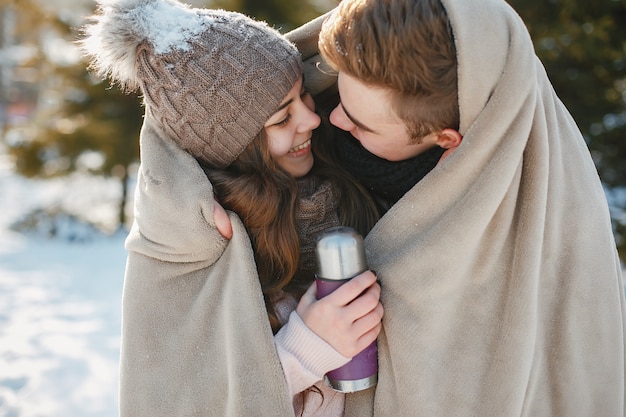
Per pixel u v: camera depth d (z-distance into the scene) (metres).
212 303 1.11
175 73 1.13
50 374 3.30
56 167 7.32
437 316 1.03
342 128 1.16
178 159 1.15
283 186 1.18
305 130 1.20
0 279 5.15
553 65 4.36
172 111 1.14
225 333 1.07
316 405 1.13
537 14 4.36
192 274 1.14
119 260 6.03
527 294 1.01
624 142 4.47
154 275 1.13
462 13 0.94
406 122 1.03
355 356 1.05
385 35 0.96
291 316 1.08
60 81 7.07
